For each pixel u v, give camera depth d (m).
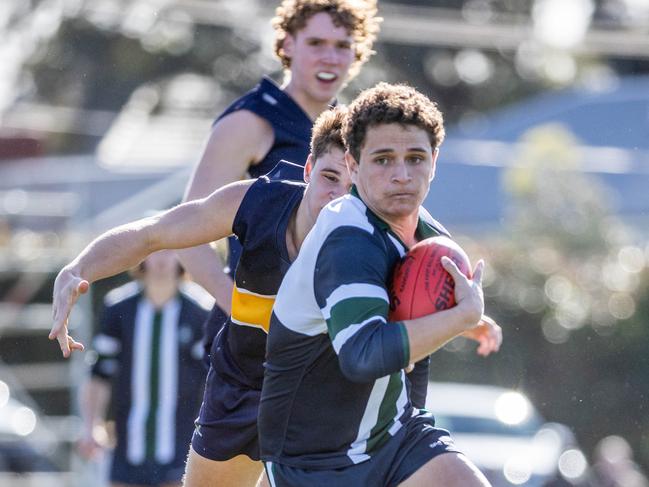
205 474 17.75
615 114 73.81
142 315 28.72
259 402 16.30
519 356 66.31
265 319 15.85
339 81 20.11
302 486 14.63
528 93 115.00
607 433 65.62
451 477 14.14
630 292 67.00
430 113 13.68
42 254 47.28
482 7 96.75
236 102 19.77
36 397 54.09
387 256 13.79
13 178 52.94
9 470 41.75
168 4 45.41
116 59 94.38
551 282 67.19
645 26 44.50
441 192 56.25
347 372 13.10
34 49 91.38
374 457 14.58
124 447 28.81
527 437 44.97
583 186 69.62
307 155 19.66
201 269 18.92
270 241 15.23
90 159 63.62
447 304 13.59
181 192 41.31
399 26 41.56
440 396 47.84
